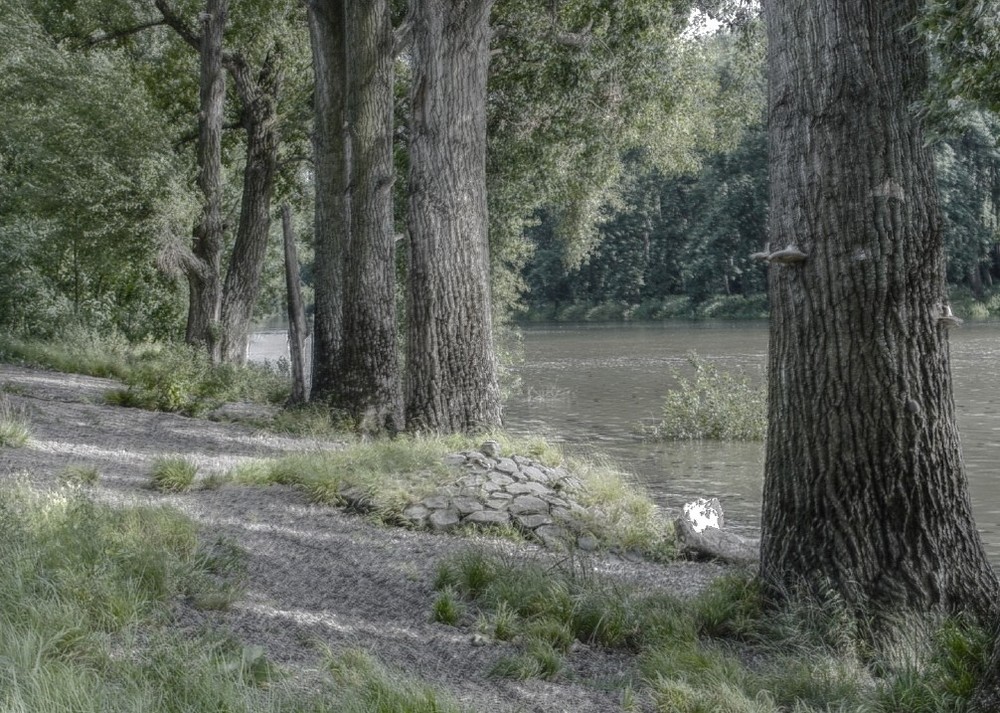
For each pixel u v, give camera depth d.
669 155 25.66
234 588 6.23
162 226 22.56
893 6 6.72
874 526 6.67
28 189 23.48
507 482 10.73
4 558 5.60
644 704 5.30
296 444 15.04
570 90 23.02
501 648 6.23
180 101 28.91
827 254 6.75
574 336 62.25
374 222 16.80
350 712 4.31
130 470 11.09
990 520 11.98
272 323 94.69
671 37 22.59
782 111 6.96
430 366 14.77
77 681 4.04
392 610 6.85
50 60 23.06
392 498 10.21
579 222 27.44
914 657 5.95
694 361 20.64
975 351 38.28
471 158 15.02
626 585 7.66
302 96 26.27
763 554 7.20
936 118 6.27
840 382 6.73
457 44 14.84
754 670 6.05
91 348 26.06
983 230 71.44
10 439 11.38
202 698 4.18
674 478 14.98
